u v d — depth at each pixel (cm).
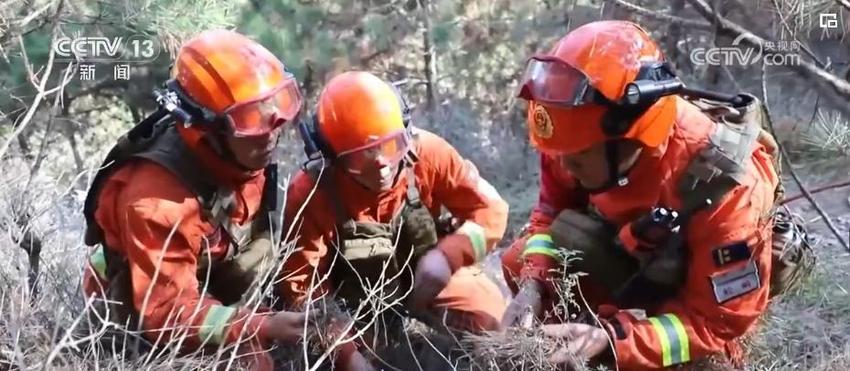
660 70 247
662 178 258
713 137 255
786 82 540
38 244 310
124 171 272
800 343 317
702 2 288
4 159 359
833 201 454
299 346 290
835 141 316
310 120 300
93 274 286
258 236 293
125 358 272
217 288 290
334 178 298
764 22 304
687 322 266
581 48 246
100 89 677
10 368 246
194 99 262
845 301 342
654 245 268
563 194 308
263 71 267
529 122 260
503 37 790
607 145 250
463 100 775
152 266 263
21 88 500
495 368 264
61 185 429
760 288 263
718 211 255
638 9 314
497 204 329
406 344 320
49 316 289
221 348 251
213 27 446
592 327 267
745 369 286
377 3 777
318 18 725
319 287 304
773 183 269
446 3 785
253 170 274
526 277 292
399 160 288
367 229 305
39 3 428
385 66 775
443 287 308
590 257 283
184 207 265
